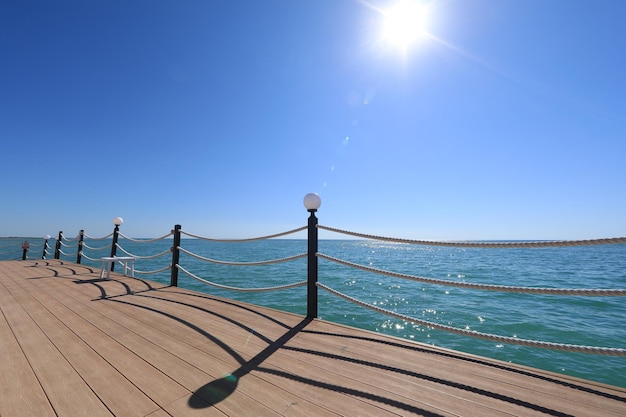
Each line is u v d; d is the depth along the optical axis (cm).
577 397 158
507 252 3912
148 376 181
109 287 480
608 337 603
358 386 170
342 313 748
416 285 1221
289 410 146
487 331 637
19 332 261
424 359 207
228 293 1023
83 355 212
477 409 148
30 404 149
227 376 182
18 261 905
